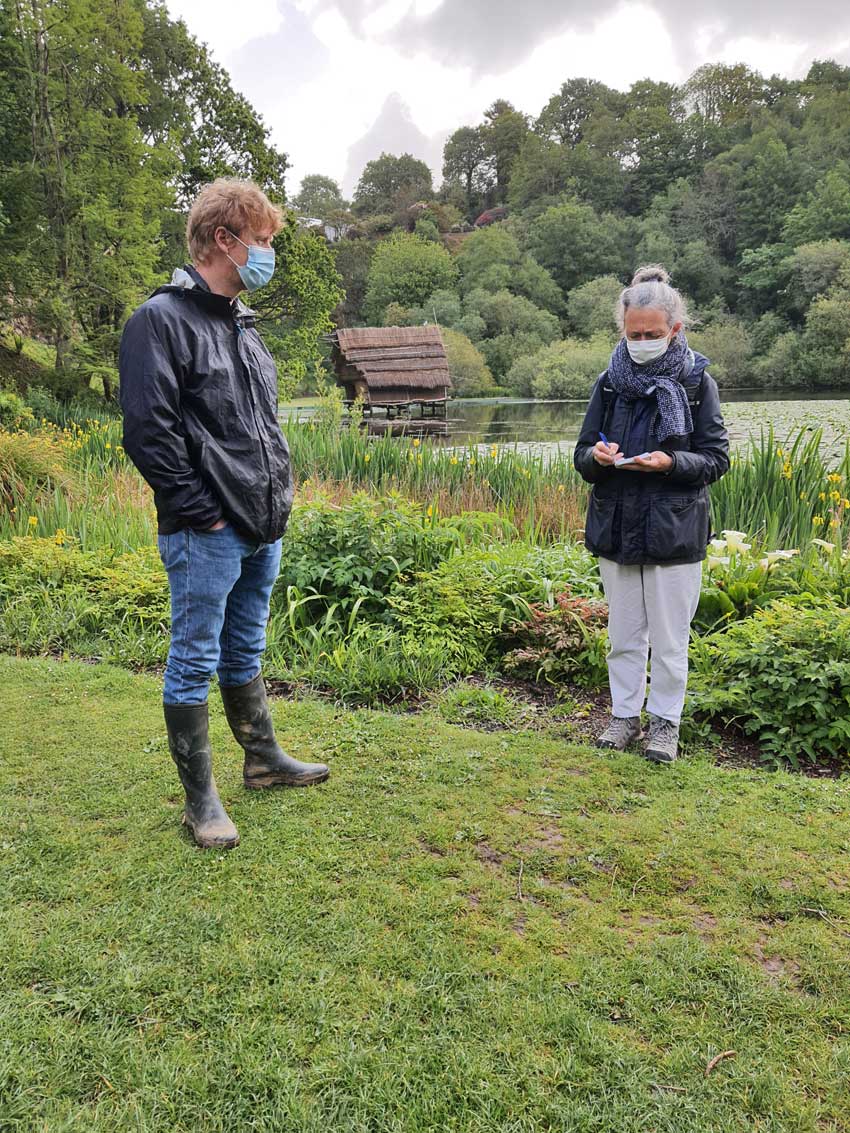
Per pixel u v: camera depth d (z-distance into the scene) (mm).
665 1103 1372
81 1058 1461
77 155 20625
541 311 57938
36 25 19672
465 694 3418
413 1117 1342
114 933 1804
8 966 1693
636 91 103938
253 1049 1479
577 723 3191
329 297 26906
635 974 1688
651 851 2182
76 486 6859
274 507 2217
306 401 31625
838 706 2947
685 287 64125
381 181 122875
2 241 19266
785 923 1878
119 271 20344
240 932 1810
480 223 105375
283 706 3270
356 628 4035
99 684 3457
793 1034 1533
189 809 2240
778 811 2416
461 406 37375
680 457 2637
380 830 2271
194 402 2035
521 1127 1325
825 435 12844
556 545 5332
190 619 2152
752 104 95562
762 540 5164
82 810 2369
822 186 59938
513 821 2338
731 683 3121
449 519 5176
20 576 4758
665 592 2777
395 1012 1575
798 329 50344
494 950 1766
